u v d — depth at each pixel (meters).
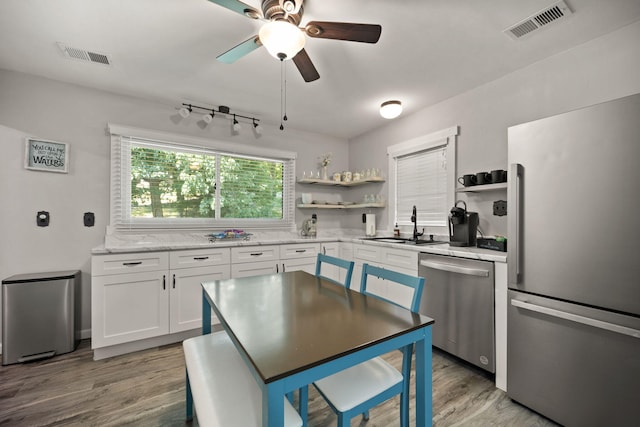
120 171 2.64
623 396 1.24
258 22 1.67
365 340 0.90
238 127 3.06
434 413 1.55
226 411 0.91
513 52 1.99
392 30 1.74
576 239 1.38
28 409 1.57
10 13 1.59
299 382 0.76
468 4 1.53
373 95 2.69
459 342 2.01
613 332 1.27
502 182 2.13
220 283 1.63
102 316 2.13
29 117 2.31
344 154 4.13
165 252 2.38
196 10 1.57
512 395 1.64
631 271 1.22
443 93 2.64
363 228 3.86
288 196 3.63
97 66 2.18
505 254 1.86
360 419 1.51
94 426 1.44
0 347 2.13
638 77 1.67
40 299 2.15
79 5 1.54
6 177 2.24
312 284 1.62
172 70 2.24
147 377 1.90
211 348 1.32
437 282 2.18
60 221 2.41
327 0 1.49
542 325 1.51
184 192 2.98
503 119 2.31
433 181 2.98
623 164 1.24
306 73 1.79
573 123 1.39
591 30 1.75
